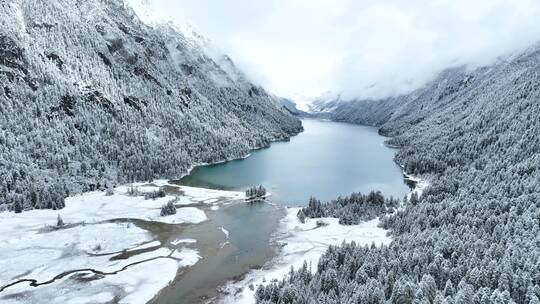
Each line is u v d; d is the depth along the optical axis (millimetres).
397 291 76562
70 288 93562
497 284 80062
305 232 131250
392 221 133125
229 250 117125
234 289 94750
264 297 86250
